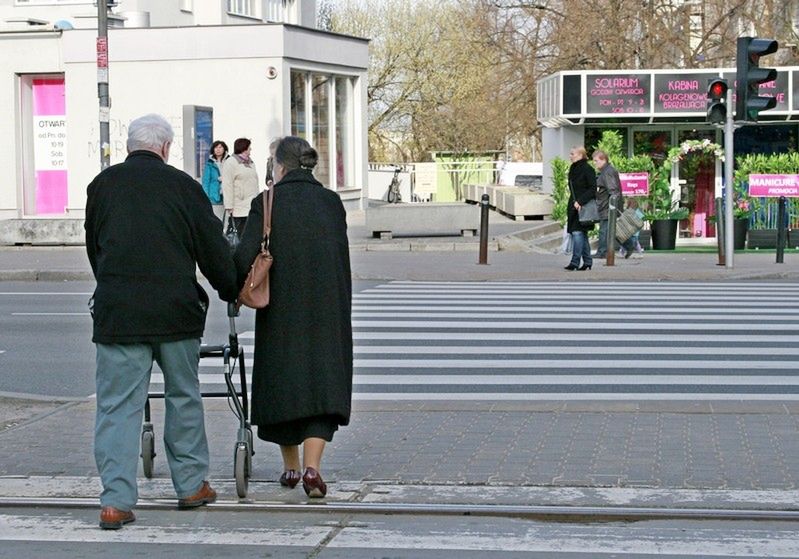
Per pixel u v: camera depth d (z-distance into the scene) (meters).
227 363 8.61
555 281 24.81
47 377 14.18
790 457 9.59
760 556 7.34
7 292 23.53
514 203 39.78
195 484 8.40
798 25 51.94
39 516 8.35
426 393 12.77
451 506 8.34
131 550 7.55
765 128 33.91
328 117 41.34
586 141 34.56
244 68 38.06
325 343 8.42
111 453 7.97
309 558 7.36
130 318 7.86
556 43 50.41
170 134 8.30
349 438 10.43
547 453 9.79
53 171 40.44
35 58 39.41
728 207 25.64
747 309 19.73
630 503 8.37
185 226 8.01
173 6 44.81
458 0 65.00
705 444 10.05
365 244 30.75
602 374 13.83
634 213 28.11
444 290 22.95
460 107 67.50
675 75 32.72
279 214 8.46
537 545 7.58
